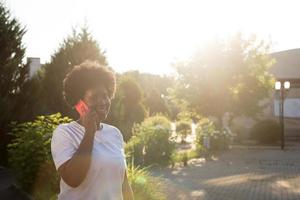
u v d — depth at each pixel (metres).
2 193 10.27
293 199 10.84
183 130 31.06
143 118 27.05
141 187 7.48
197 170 16.33
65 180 2.71
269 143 28.31
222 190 12.08
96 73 2.92
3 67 14.62
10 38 14.80
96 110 2.84
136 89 27.08
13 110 14.74
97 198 2.74
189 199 10.74
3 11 14.82
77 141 2.82
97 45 17.61
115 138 2.99
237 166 17.55
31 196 9.40
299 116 34.81
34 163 9.43
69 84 2.95
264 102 32.66
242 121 32.69
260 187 12.58
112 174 2.81
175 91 29.27
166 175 14.95
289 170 16.27
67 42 17.41
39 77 18.09
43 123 10.37
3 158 14.27
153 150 17.41
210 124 25.69
